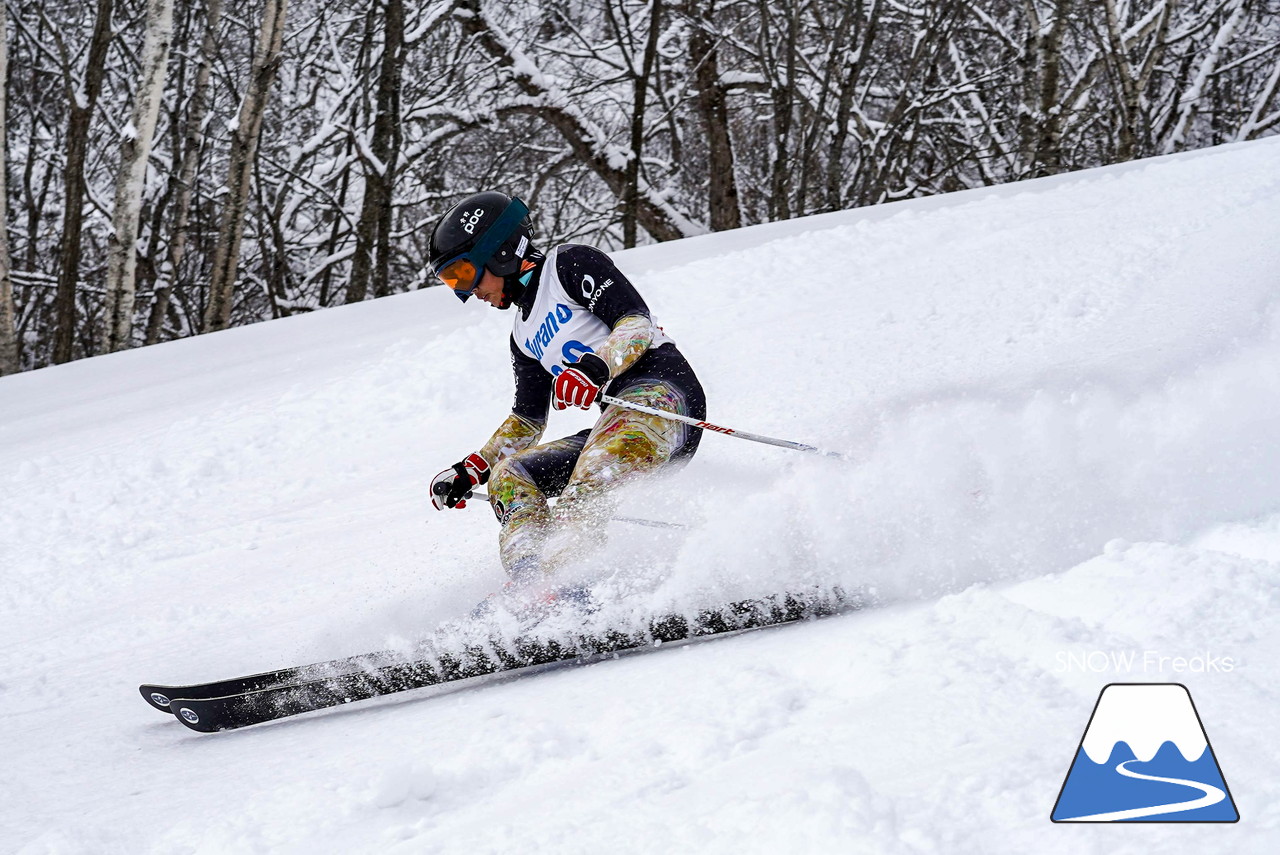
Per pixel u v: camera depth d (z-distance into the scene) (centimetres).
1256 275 1149
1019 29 4594
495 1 3916
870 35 4003
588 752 376
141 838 391
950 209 1977
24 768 526
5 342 2794
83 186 3259
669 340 664
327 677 556
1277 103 4628
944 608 419
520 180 4231
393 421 1376
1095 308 1193
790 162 4656
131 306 2791
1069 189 1986
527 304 671
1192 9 4650
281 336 2202
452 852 320
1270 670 312
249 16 3778
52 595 979
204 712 561
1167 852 241
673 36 4047
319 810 375
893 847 262
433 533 941
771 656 450
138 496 1225
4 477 1346
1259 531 461
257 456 1316
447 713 492
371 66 3722
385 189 3591
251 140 2991
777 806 293
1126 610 379
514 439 716
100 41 3147
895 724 333
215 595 892
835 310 1470
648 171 4528
